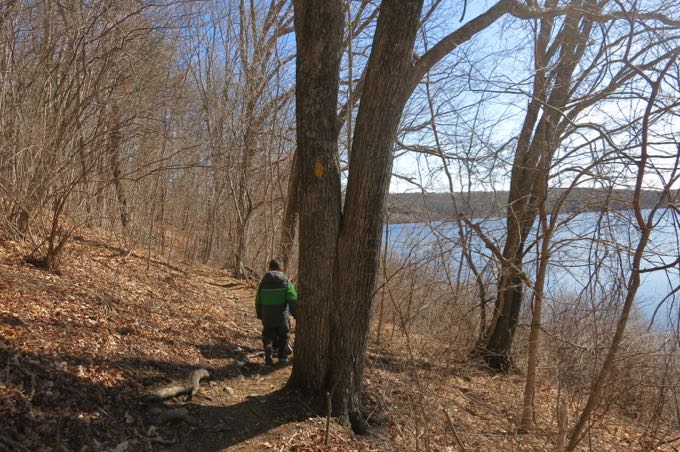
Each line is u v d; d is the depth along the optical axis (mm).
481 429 6176
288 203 13180
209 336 7211
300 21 5020
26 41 8320
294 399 5184
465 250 6598
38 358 4379
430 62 5832
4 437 3361
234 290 12062
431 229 6309
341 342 5148
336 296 5137
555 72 7973
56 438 3654
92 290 6926
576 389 5949
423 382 6152
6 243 7070
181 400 4957
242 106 14531
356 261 5043
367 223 5000
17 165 7316
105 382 4621
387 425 5496
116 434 4055
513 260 6773
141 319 6699
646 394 6504
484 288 8195
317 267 5137
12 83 7656
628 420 6797
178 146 12000
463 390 7312
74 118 7355
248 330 8414
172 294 9008
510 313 9008
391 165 5098
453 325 7582
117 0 7520
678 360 5680
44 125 7102
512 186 8508
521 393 7723
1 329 4566
